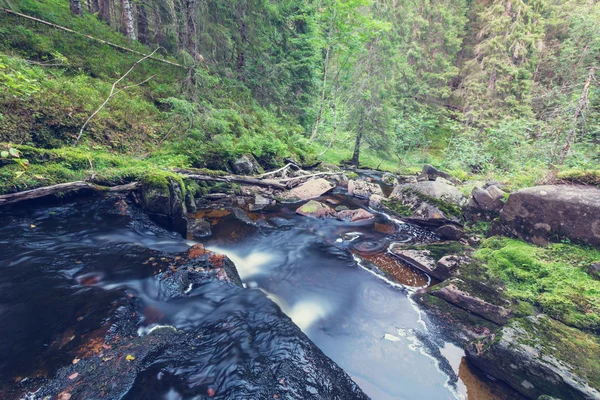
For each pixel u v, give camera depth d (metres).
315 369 3.01
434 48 30.45
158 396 2.40
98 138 7.61
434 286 5.11
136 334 3.20
